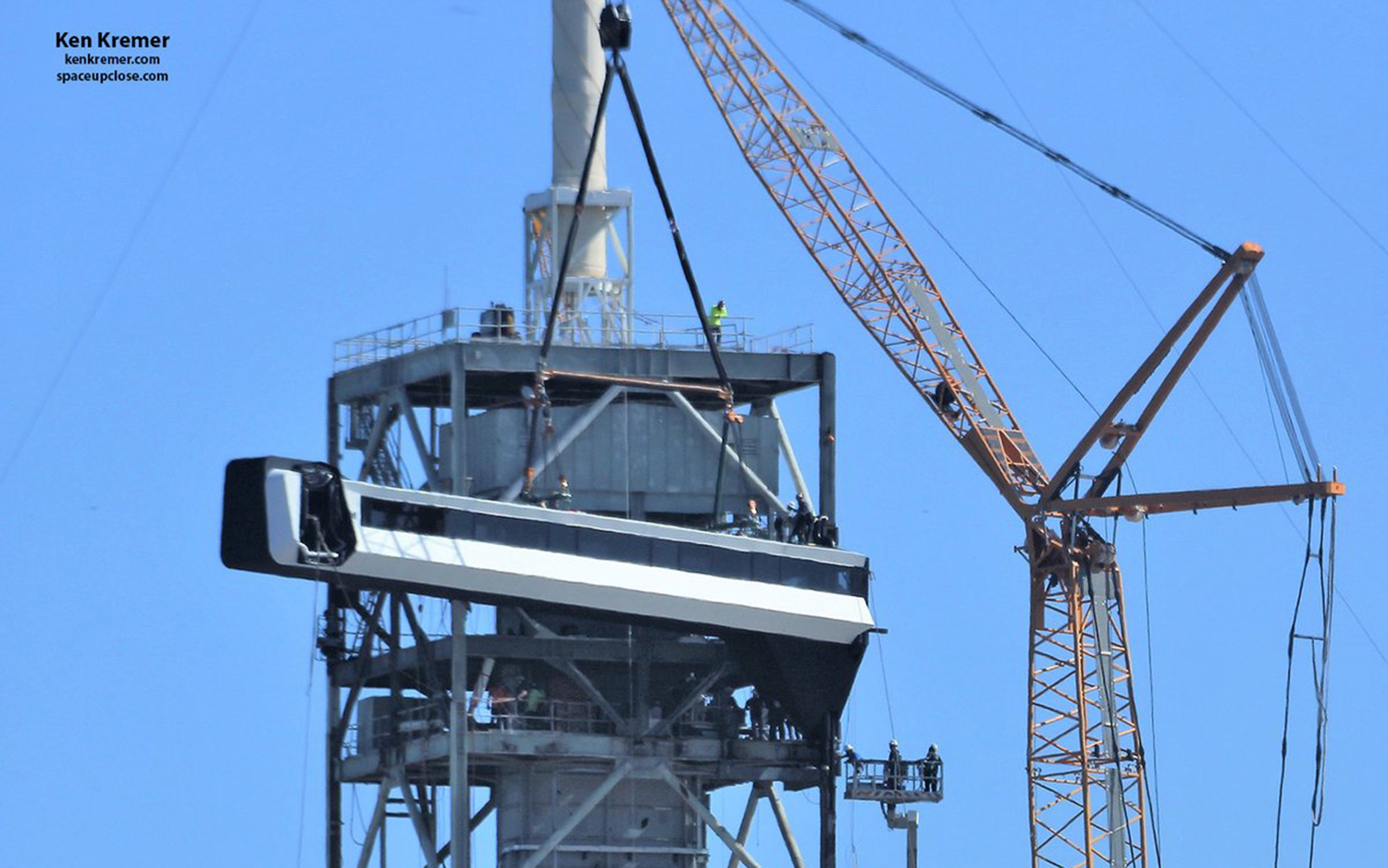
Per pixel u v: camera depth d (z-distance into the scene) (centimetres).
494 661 17112
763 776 17300
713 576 16625
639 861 17338
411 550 15575
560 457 17588
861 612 17012
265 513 15088
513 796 17388
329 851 17700
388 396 17662
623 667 17300
